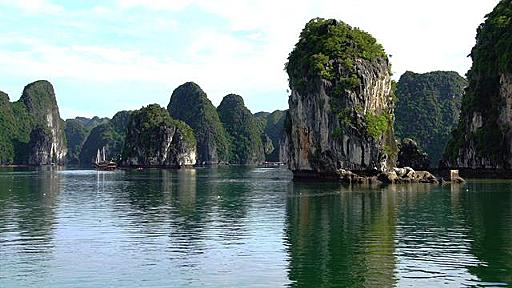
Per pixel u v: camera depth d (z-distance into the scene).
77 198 58.91
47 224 37.72
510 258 26.27
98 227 36.31
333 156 91.94
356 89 91.19
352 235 32.62
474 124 112.00
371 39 97.56
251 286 21.91
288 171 158.25
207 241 30.97
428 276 23.11
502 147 102.88
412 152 119.19
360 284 22.06
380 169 88.88
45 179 105.00
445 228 35.09
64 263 25.62
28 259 26.44
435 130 182.25
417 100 190.00
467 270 24.06
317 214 42.69
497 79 107.94
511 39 101.38
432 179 83.69
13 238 32.09
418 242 30.31
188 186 81.25
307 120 95.94
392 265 25.02
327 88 91.75
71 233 33.91
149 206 49.84
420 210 45.03
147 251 28.27
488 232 33.47
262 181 95.12
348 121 90.00
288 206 48.88
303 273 23.72
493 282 22.22
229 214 43.12
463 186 75.25
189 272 23.97
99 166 177.75
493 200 53.31
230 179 104.69
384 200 54.06
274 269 24.42
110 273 23.81
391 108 99.12
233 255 27.22
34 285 22.02
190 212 44.75
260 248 28.91
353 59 93.25
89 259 26.45
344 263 25.42
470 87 120.44
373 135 89.38
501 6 116.38
